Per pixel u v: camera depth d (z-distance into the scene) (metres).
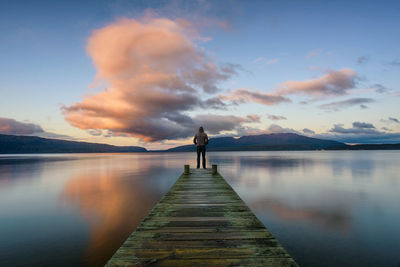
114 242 7.08
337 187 17.64
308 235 7.68
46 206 11.78
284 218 9.62
